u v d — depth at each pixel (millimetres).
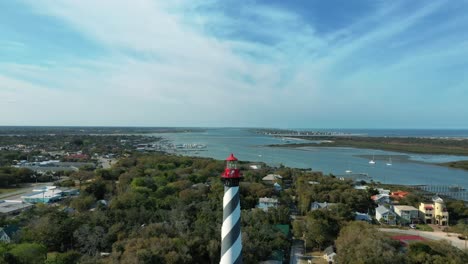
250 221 81938
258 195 121062
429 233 92812
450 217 108375
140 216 80062
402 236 81625
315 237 78000
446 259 58000
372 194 132250
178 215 80438
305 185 138625
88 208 103250
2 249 54062
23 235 71688
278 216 91312
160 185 125688
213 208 90938
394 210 111625
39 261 56031
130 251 56906
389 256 57562
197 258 62375
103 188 122375
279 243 72938
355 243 64500
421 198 125250
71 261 58062
